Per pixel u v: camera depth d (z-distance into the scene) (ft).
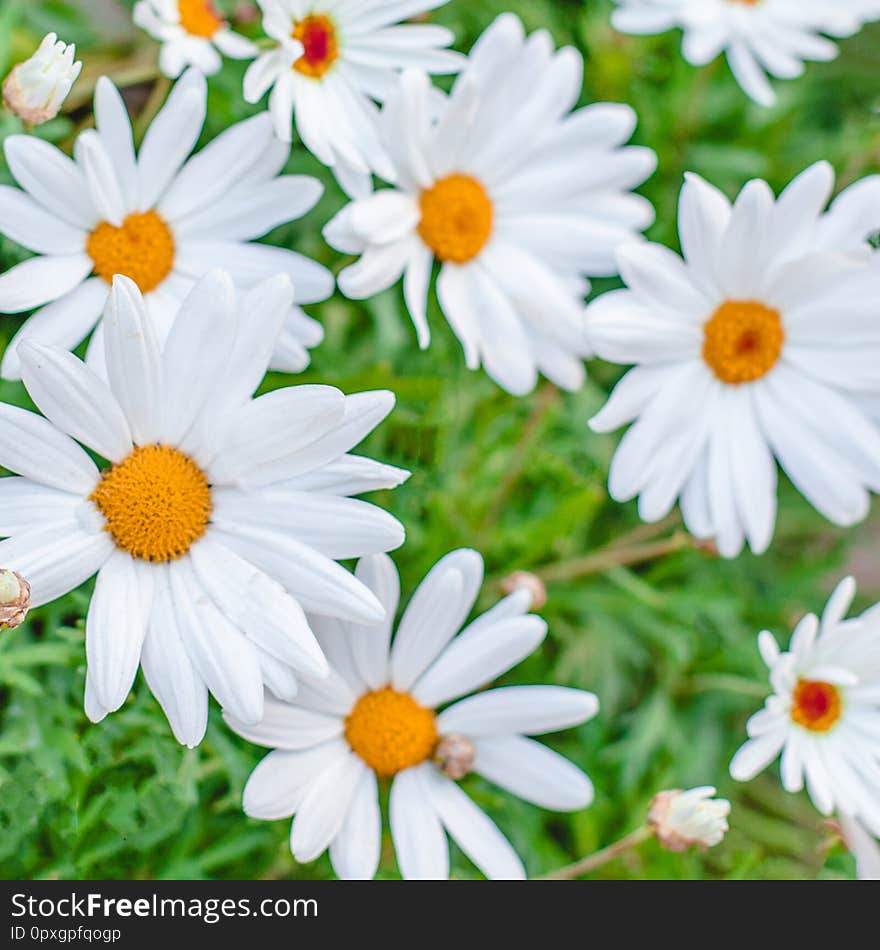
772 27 1.86
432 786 1.64
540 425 1.90
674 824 1.66
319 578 1.53
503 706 1.64
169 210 1.63
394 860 1.74
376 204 1.65
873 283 1.67
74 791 1.70
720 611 1.92
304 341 1.65
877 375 1.68
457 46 1.91
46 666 1.72
